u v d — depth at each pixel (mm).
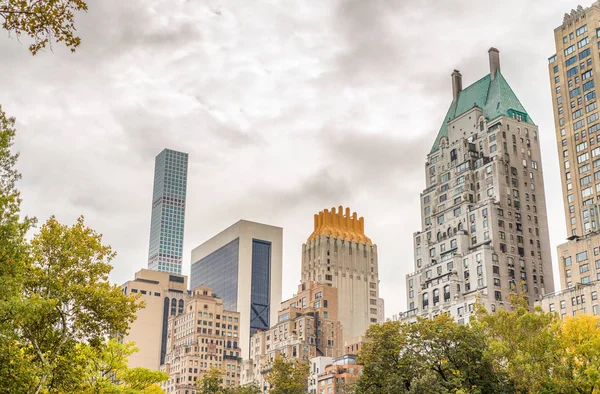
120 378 90938
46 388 62656
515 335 93562
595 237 177125
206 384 144750
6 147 55062
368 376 103625
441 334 100312
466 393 88875
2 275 54500
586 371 83312
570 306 168500
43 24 41562
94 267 66250
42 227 66125
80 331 65562
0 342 54156
